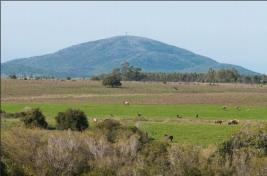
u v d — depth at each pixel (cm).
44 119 8581
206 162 3844
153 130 6919
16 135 5616
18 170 4634
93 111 10881
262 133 3462
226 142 3803
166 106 9981
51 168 4684
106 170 4441
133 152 4588
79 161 4669
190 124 6925
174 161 4022
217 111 6391
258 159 3422
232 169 3541
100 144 4791
